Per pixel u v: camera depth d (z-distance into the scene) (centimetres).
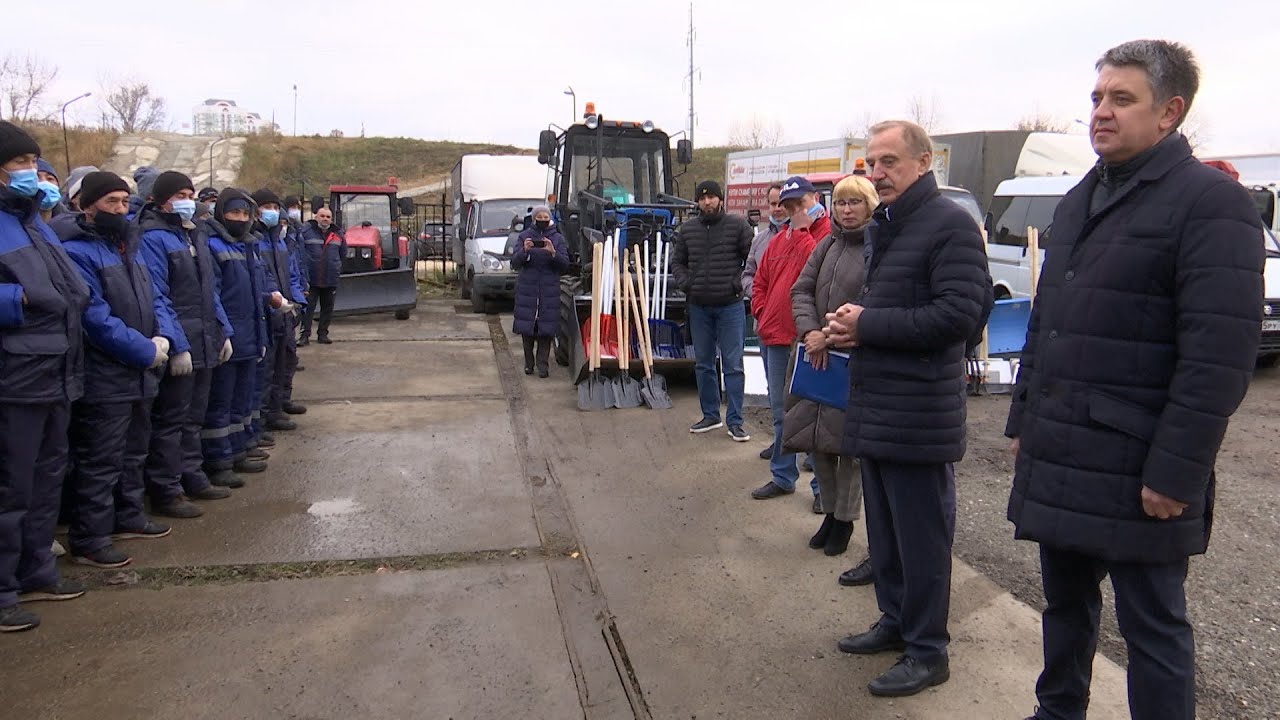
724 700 292
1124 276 213
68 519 447
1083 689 254
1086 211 229
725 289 600
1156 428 209
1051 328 231
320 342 1020
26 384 328
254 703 287
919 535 293
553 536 445
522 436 633
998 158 1454
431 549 422
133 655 316
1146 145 214
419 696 292
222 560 404
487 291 1304
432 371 871
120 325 373
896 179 290
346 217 1523
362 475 538
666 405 717
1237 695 297
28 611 338
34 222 337
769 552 421
